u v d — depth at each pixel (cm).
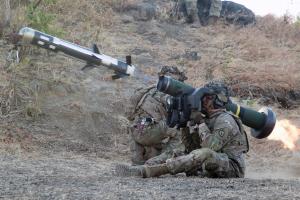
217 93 1336
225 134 1327
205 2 3400
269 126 1356
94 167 1677
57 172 1475
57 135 2073
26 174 1373
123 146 2123
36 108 2142
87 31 2908
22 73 2302
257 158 2141
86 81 2403
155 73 2670
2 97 2150
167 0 3409
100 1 3241
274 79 2773
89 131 2153
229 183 1197
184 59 2881
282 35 3372
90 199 981
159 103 1521
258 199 982
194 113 1314
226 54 3017
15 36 2488
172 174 1328
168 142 1522
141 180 1243
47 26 2548
